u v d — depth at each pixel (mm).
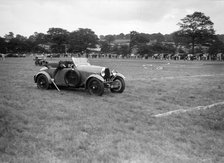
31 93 9969
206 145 5188
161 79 17172
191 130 6102
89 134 5391
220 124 6672
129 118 6840
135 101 9289
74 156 4289
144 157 4395
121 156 4387
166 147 4949
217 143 5324
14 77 15703
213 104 9148
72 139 5039
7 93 9758
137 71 24125
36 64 30109
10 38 112562
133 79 16844
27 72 19766
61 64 10547
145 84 14266
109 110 7602
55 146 4648
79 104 8273
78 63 10711
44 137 5074
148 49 83500
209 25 91625
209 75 21016
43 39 119750
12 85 12102
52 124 5957
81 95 9969
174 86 13688
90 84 9969
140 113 7516
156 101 9453
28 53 106438
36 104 8016
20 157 4137
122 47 93188
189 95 10977
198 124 6645
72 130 5578
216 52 73062
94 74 9914
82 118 6598
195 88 13078
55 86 10703
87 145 4766
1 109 7113
